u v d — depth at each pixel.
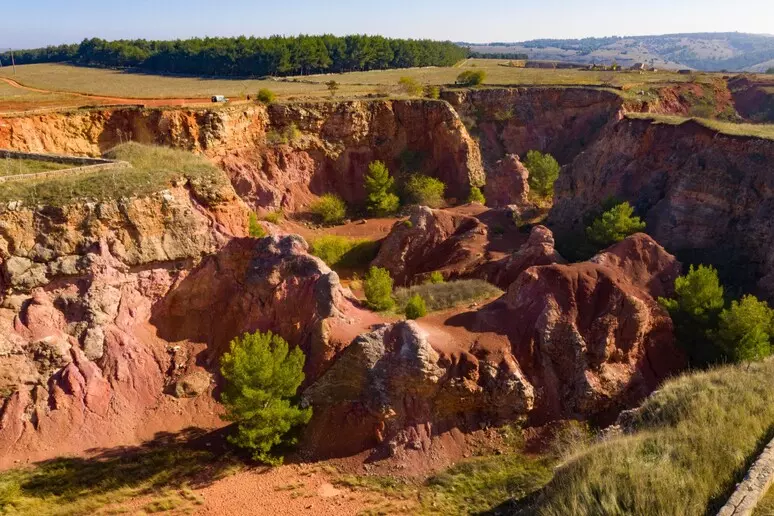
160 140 66.00
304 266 35.34
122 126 66.19
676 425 19.78
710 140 53.22
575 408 28.88
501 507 23.30
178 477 27.22
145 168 37.41
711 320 32.09
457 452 27.73
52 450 28.95
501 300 33.12
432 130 80.44
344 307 34.25
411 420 28.16
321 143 76.50
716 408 19.58
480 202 73.44
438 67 162.50
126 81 122.12
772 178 46.94
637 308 30.23
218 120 67.88
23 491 26.03
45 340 30.72
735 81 115.31
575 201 63.16
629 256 34.81
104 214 32.78
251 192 69.50
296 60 132.50
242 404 27.22
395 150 80.38
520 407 28.45
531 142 94.88
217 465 27.97
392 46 152.88
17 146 58.88
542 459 26.81
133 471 27.66
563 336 29.88
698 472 16.19
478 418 28.78
